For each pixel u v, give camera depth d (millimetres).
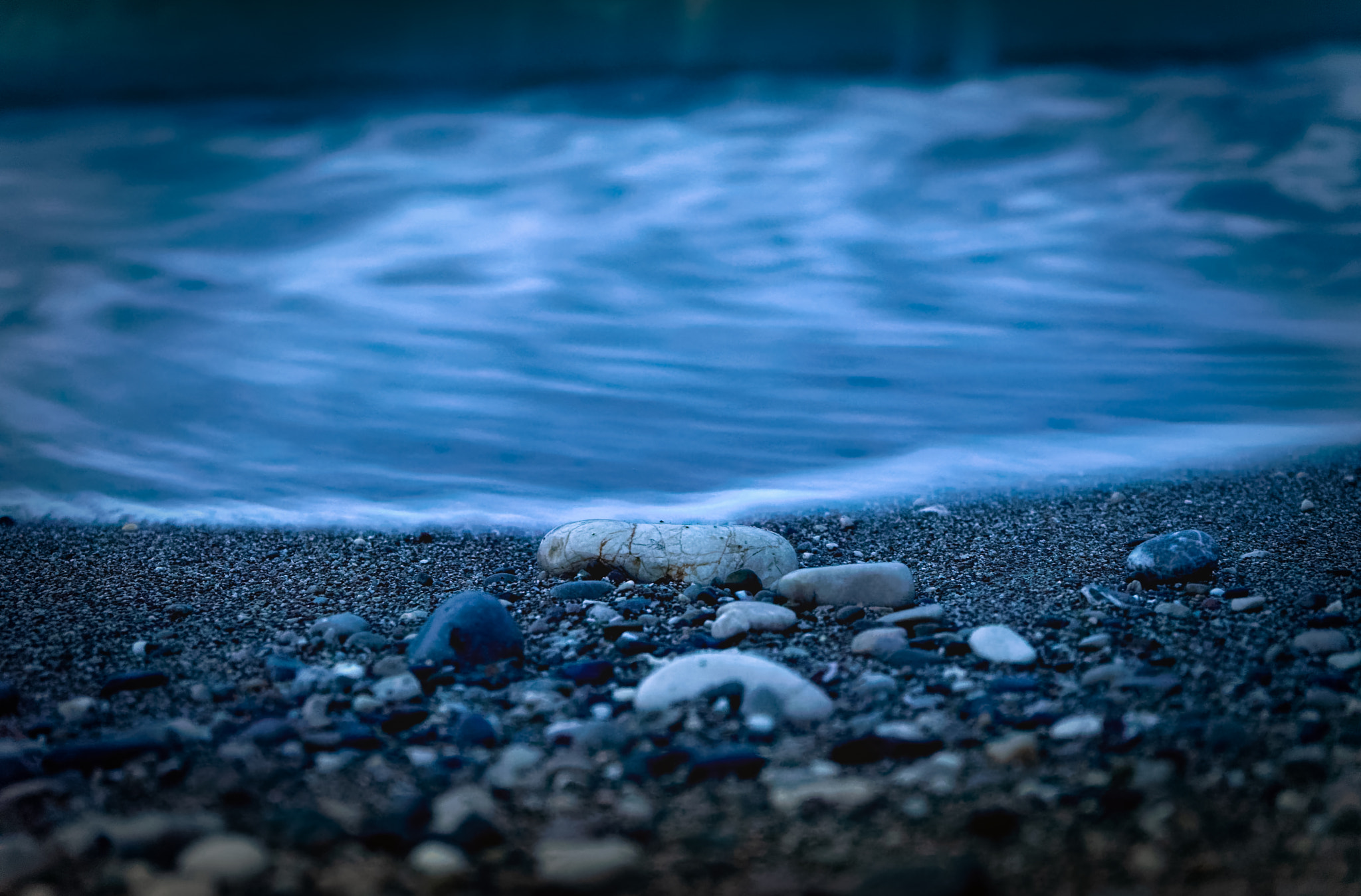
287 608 1447
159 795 1222
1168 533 1519
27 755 1255
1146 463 1735
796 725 1279
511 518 1647
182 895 1147
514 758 1247
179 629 1408
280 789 1226
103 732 1279
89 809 1212
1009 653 1346
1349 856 1171
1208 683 1307
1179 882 1160
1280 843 1180
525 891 1159
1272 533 1541
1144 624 1387
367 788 1228
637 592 1457
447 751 1261
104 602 1455
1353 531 1539
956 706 1295
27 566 1530
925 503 1657
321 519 1648
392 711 1294
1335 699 1278
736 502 1678
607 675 1332
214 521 1644
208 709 1303
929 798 1214
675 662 1312
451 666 1343
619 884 1161
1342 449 1741
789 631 1392
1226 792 1212
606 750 1256
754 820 1202
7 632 1402
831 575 1434
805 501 1676
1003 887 1159
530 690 1317
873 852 1179
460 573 1518
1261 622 1383
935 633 1378
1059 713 1282
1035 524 1591
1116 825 1191
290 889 1157
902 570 1438
